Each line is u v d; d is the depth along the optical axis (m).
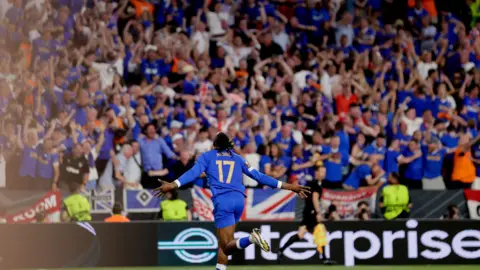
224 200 31.69
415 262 50.91
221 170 32.03
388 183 59.66
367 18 74.25
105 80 63.88
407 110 65.56
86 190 52.66
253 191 55.06
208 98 63.66
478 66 73.62
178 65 65.25
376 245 50.69
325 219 53.47
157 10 69.25
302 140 62.03
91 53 64.00
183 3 70.44
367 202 56.38
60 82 60.78
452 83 71.44
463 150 62.47
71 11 65.88
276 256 49.94
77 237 47.88
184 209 52.88
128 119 60.62
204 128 59.44
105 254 48.19
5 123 54.47
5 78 59.22
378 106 67.19
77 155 54.56
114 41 66.19
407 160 61.81
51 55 62.78
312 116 64.44
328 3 73.50
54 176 54.44
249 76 68.50
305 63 68.94
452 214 55.94
